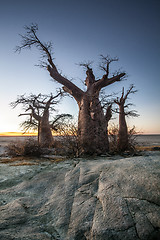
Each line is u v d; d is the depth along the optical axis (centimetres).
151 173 263
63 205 272
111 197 239
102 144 907
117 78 1092
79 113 977
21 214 253
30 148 1013
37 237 196
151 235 174
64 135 905
